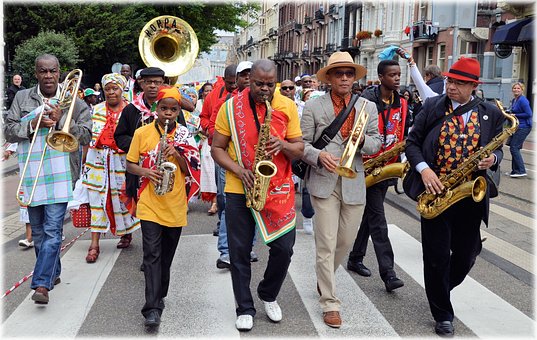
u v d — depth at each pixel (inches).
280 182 163.2
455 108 163.0
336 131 173.0
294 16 2509.8
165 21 307.6
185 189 178.7
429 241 163.9
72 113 184.7
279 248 164.1
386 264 198.4
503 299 191.8
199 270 222.1
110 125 233.6
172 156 174.9
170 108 172.9
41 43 781.3
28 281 210.1
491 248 247.9
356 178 175.6
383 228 200.4
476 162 159.3
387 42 1364.4
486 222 162.2
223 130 166.4
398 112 205.8
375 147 173.9
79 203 234.7
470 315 178.4
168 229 175.8
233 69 235.9
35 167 184.4
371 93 208.1
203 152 293.7
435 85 290.2
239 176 161.8
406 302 189.9
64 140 175.6
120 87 237.3
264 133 158.4
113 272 219.9
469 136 160.6
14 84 557.6
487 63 977.5
